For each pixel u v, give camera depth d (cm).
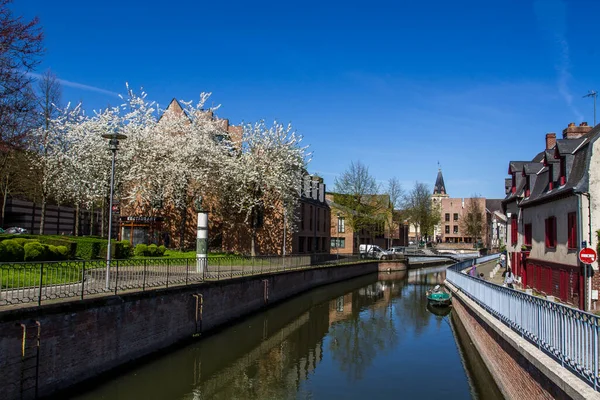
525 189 2570
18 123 1912
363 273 5412
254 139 3844
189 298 1786
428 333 2230
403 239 9669
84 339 1190
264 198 3884
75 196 3509
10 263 1036
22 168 3256
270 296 2842
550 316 855
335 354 1814
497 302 1334
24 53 1736
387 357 1775
